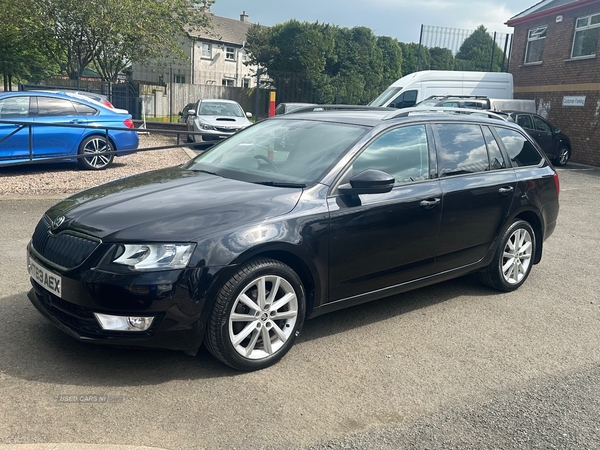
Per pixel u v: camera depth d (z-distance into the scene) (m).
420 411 3.25
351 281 4.06
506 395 3.48
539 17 20.28
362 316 4.67
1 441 2.73
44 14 25.33
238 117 17.94
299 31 39.22
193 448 2.78
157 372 3.52
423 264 4.53
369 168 4.18
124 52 27.08
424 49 31.94
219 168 4.45
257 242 3.46
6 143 10.01
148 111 31.00
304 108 5.48
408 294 5.28
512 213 5.19
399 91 18.89
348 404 3.28
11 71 30.97
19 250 5.85
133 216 3.48
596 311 5.04
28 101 10.41
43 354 3.65
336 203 3.91
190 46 51.50
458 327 4.53
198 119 17.16
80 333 3.33
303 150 4.32
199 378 3.48
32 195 8.59
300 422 3.06
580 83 18.67
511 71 22.11
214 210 3.54
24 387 3.25
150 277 3.22
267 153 4.45
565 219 9.23
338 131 4.43
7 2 25.19
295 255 3.68
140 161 12.95
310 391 3.40
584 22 18.56
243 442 2.86
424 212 4.39
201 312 3.34
